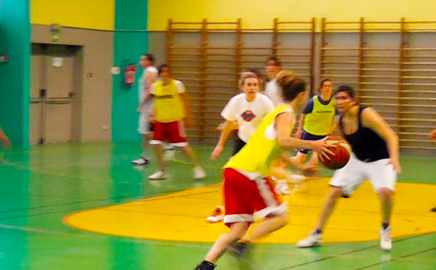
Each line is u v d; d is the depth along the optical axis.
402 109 16.42
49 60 17.08
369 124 6.15
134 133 18.73
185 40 18.38
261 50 17.70
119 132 18.59
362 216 8.20
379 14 16.52
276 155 4.97
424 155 16.16
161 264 5.80
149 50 18.75
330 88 9.79
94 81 17.92
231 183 4.98
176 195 9.64
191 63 18.33
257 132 5.02
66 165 12.91
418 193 10.14
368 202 9.26
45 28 16.56
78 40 17.34
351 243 6.71
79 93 17.67
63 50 17.41
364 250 6.41
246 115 7.92
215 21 18.09
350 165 6.39
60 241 6.70
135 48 18.62
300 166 5.93
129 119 18.67
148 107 12.88
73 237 6.89
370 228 7.46
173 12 18.47
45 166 12.71
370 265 5.80
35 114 16.88
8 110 16.53
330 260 5.98
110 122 18.45
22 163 13.10
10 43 16.42
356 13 16.72
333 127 9.90
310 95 17.00
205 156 14.92
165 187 10.38
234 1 17.91
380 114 16.62
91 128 17.97
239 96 8.02
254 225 7.00
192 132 18.39
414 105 16.31
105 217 7.99
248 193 4.95
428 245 6.66
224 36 18.05
